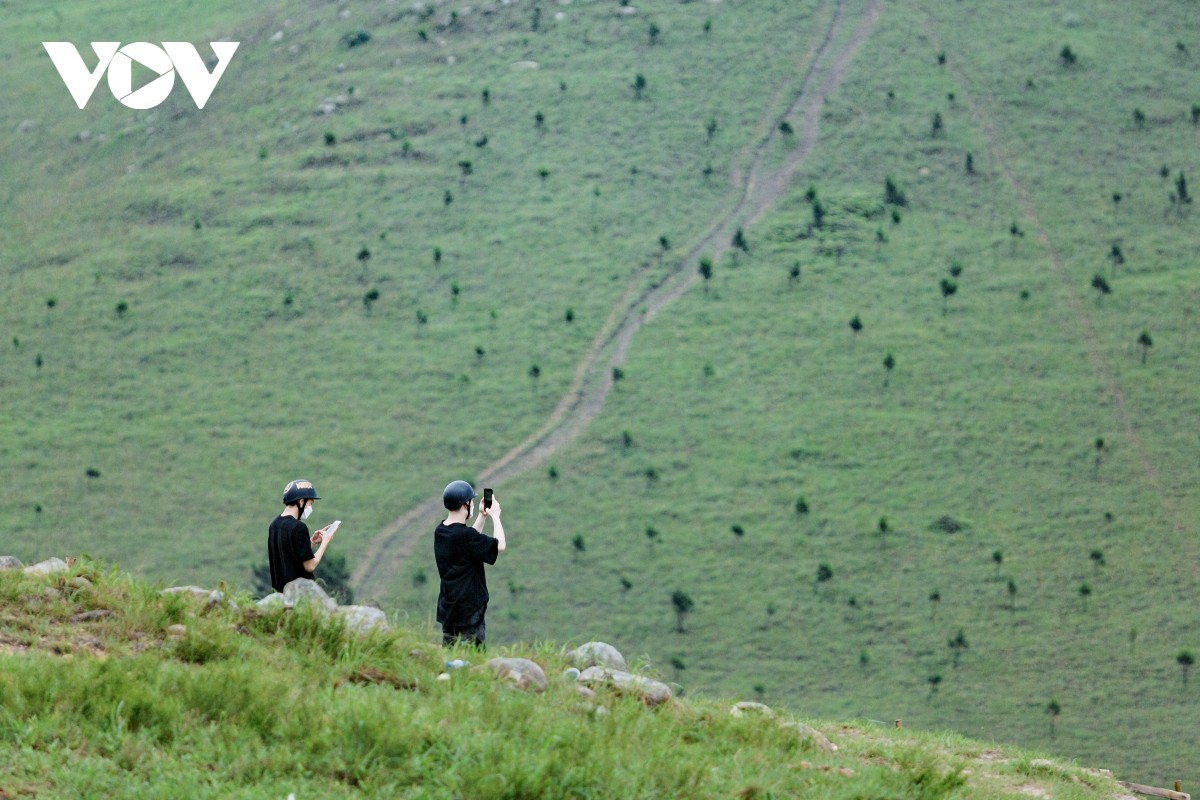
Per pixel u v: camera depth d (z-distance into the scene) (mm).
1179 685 66688
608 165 134250
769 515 85750
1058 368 100375
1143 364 100062
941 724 63469
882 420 95625
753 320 108812
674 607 76000
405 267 121688
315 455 96188
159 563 82938
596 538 84062
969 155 130000
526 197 130625
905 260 115812
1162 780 58469
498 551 9859
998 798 8891
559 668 9438
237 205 135000
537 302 114438
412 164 138375
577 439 95875
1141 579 77312
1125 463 89375
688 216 125188
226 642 8164
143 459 96812
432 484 91625
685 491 88938
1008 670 68812
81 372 110000
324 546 10289
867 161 131125
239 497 91250
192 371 109375
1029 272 113188
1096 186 125188
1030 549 80812
